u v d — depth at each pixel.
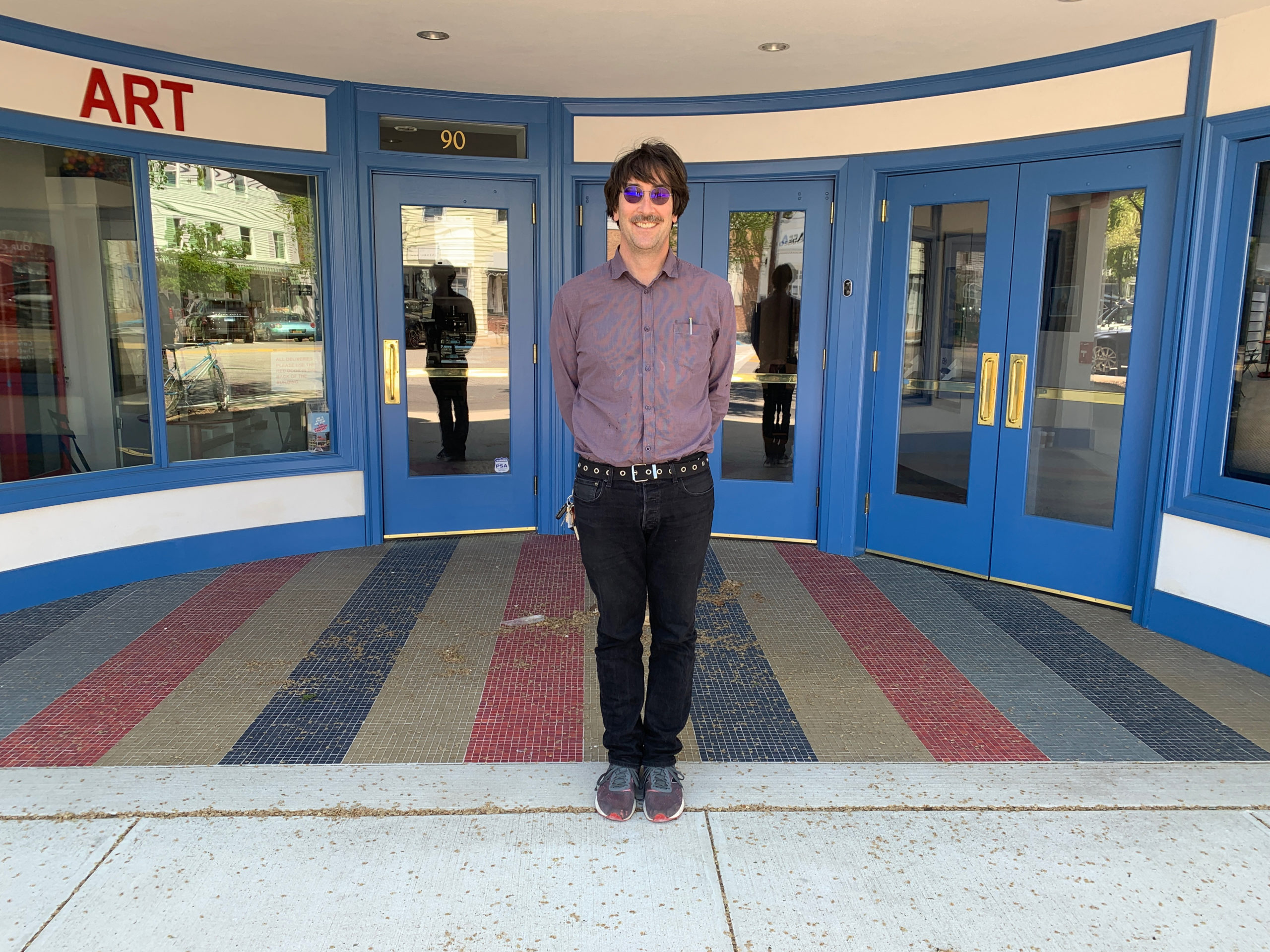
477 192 5.39
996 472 4.77
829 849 2.34
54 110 4.15
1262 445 3.68
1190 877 2.24
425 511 5.64
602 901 2.12
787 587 4.76
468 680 3.51
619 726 2.50
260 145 4.83
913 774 2.73
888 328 5.12
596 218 5.52
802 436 5.47
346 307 5.23
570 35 4.18
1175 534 4.00
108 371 4.55
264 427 5.16
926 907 2.12
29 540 4.24
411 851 2.32
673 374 2.27
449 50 4.43
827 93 4.98
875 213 5.01
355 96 5.06
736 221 5.37
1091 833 2.43
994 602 4.52
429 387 5.54
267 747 2.94
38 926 2.01
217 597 4.47
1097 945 2.00
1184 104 3.88
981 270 4.73
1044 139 4.36
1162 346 4.00
